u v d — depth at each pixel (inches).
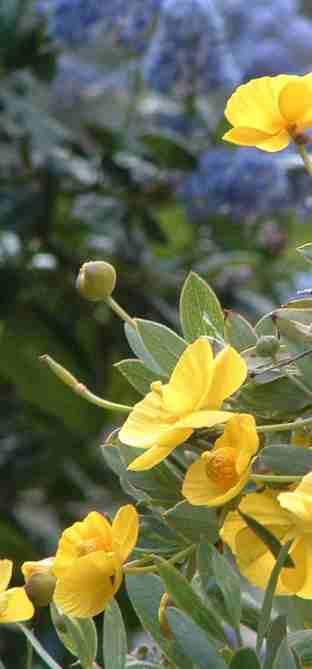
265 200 48.8
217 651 14.3
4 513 50.7
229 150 49.8
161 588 16.1
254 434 13.9
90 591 14.6
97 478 51.4
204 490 14.1
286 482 14.6
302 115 16.2
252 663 13.8
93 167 51.0
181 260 51.0
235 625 14.6
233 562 20.1
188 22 48.1
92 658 15.7
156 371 16.6
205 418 13.9
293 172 48.6
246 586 20.2
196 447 15.5
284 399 15.4
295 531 14.0
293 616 17.8
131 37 48.9
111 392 50.6
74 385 16.2
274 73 51.9
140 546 16.4
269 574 14.7
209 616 14.8
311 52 52.9
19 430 51.4
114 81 50.1
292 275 52.3
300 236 52.6
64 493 51.4
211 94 49.4
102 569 14.5
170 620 14.4
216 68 48.5
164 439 14.0
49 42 49.4
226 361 14.2
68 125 49.8
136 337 17.0
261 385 15.4
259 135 16.4
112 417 50.8
